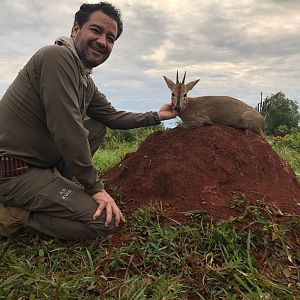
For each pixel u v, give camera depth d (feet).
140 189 4.44
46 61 3.75
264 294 3.08
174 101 5.50
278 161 4.90
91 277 3.19
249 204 4.01
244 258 3.53
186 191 4.28
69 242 3.90
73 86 3.80
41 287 3.00
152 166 4.63
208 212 3.94
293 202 4.29
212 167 4.47
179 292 3.12
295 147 11.93
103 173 5.51
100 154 9.46
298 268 3.50
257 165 4.61
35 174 3.88
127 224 3.95
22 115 3.86
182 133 5.00
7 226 3.98
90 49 4.10
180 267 3.40
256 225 3.80
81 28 4.10
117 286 3.09
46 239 3.96
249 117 5.68
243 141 4.82
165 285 3.10
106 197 3.93
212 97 5.96
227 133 4.89
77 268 3.41
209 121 5.76
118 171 5.04
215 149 4.62
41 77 3.75
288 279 3.39
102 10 4.09
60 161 4.22
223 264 3.41
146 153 4.92
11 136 3.85
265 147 4.85
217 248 3.59
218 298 3.14
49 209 3.84
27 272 3.24
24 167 3.88
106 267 3.39
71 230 3.84
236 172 4.50
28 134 3.87
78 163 3.77
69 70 3.79
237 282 3.26
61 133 3.71
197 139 4.75
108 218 3.81
